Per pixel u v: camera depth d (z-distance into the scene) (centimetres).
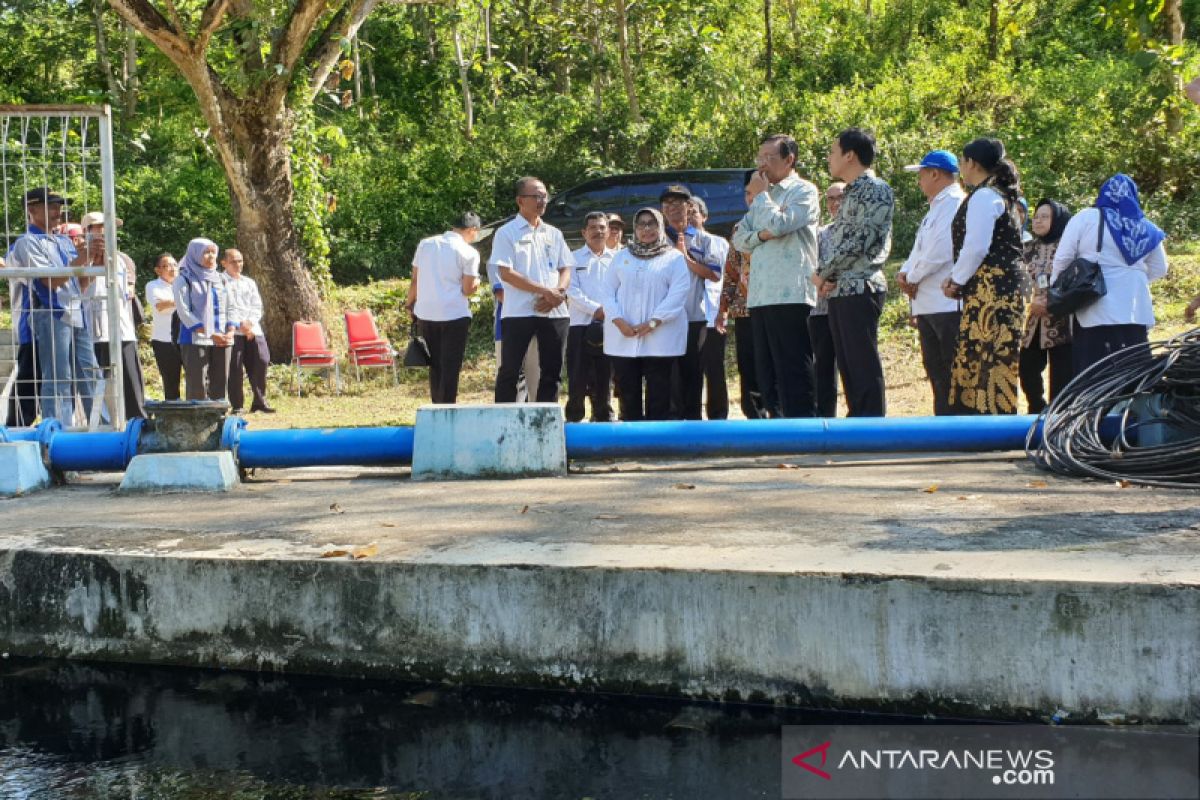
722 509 451
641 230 761
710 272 824
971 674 319
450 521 450
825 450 589
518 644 366
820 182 2170
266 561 393
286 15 1781
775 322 721
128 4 1553
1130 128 2005
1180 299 1377
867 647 329
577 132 2655
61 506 538
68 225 923
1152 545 350
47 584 420
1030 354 775
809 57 3434
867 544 368
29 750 344
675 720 340
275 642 393
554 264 812
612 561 361
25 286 798
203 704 380
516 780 314
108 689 395
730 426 594
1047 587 311
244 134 1708
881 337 1409
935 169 673
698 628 346
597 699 356
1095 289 618
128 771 328
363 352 1541
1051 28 3444
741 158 2430
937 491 479
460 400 1428
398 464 612
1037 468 542
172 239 2542
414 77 3444
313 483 600
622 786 307
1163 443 524
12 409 811
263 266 1742
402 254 2534
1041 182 1989
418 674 377
